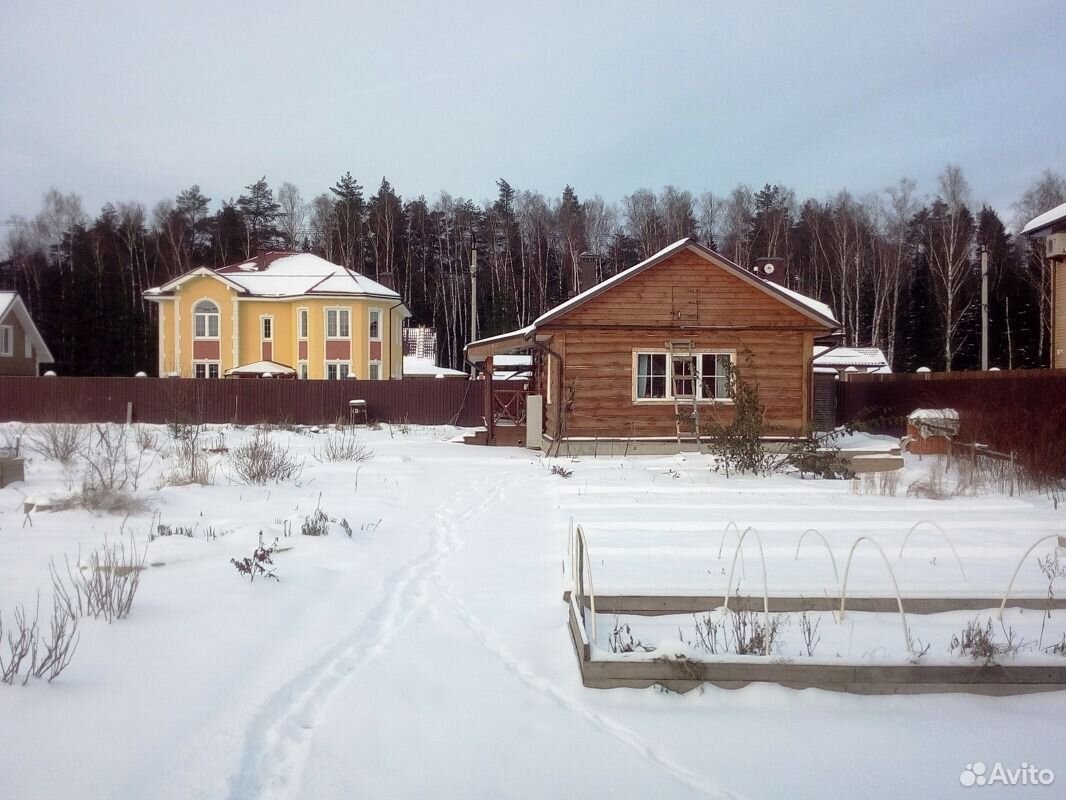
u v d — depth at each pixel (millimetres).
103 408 32656
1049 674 5094
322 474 16016
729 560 8258
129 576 7164
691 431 20922
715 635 5973
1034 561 8367
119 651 5547
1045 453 13961
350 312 41969
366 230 66688
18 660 4887
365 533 10242
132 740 4262
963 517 11047
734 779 4102
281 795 3869
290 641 6078
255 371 40094
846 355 38594
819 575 7578
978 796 3934
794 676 5152
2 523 10164
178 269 61750
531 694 5184
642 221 64500
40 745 4133
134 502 11078
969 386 19625
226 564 8031
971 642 5438
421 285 65062
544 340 21094
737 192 62156
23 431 19344
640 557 8398
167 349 43062
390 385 33406
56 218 65875
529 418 23828
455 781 4043
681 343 21109
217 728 4492
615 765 4242
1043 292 48156
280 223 70438
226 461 16422
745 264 58188
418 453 21578
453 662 5746
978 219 56125
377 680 5387
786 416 21266
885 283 52250
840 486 14797
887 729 4680
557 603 7145
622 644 5723
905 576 7609
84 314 53969
